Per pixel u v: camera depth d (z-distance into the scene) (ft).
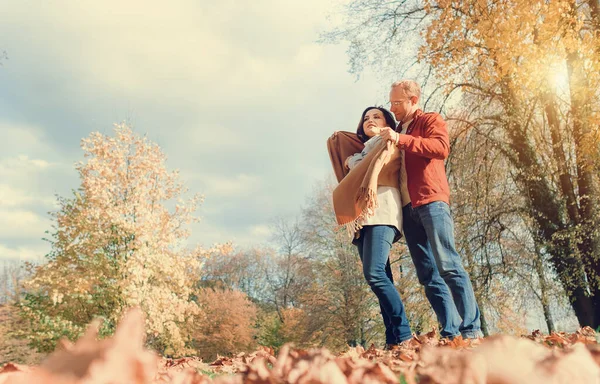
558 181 29.96
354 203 10.05
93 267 37.06
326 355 2.83
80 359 1.16
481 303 31.42
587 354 1.73
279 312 101.04
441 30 28.55
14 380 1.20
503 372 1.61
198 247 41.83
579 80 25.81
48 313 38.29
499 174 32.32
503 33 23.93
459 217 31.91
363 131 11.91
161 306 38.96
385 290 9.68
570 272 27.50
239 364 6.32
